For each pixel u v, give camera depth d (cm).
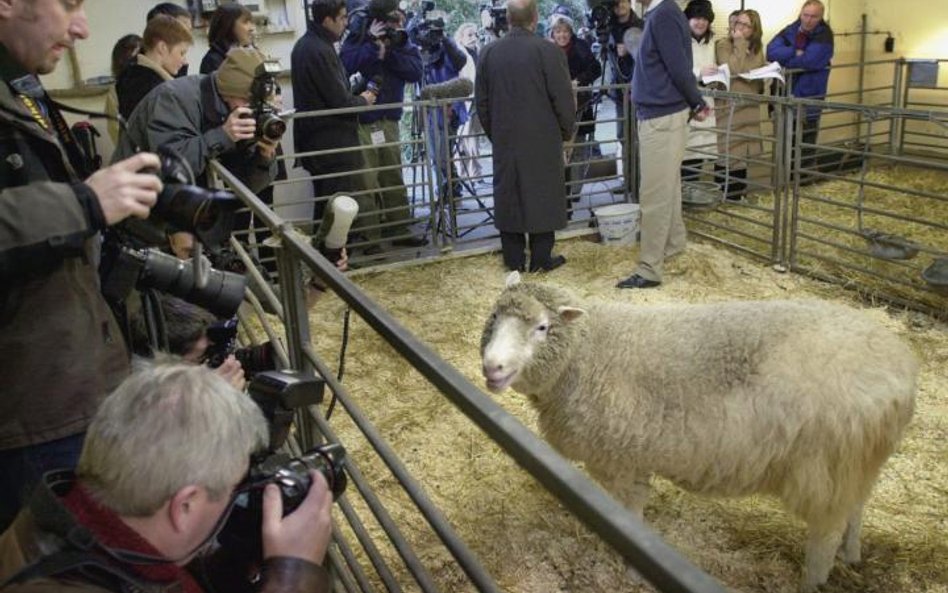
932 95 938
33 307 183
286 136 777
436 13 877
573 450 321
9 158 180
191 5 715
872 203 778
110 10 689
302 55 661
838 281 607
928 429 402
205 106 350
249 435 134
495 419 117
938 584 304
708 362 292
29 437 187
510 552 338
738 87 825
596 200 877
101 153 582
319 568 141
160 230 232
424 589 178
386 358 526
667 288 622
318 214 731
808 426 275
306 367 254
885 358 277
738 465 291
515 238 674
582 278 657
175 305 251
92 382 192
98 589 122
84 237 169
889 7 955
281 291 252
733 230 684
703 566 322
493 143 651
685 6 838
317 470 151
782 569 318
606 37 806
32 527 125
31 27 180
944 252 543
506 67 622
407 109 950
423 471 399
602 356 305
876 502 350
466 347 540
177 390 129
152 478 122
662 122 588
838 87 989
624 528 91
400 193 769
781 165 627
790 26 872
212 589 149
